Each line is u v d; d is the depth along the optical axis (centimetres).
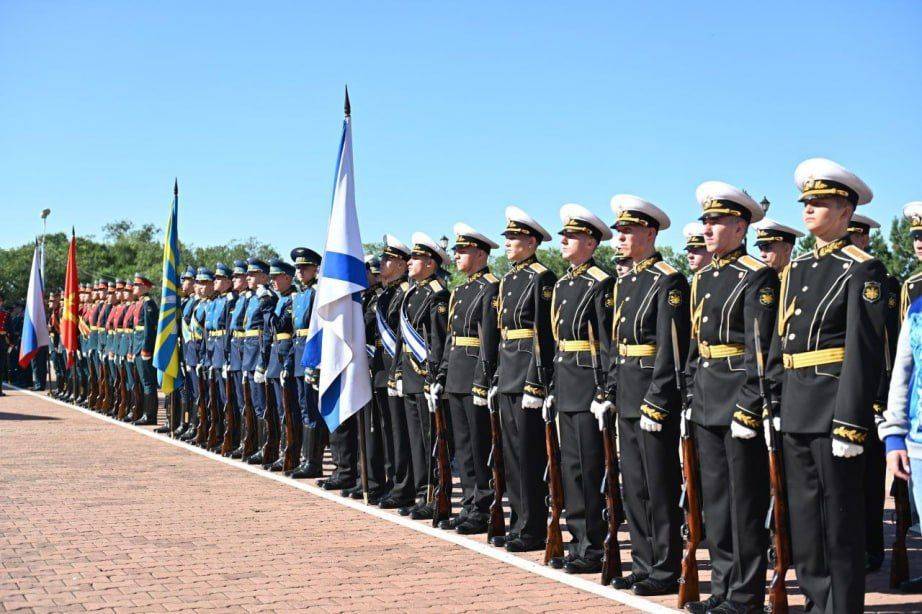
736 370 580
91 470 1130
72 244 2002
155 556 716
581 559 697
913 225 724
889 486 1066
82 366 2016
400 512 910
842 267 523
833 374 520
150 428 1612
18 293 6316
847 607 521
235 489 1027
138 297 1691
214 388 1354
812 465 533
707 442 599
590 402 688
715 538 598
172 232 1443
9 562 688
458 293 852
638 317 647
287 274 1198
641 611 595
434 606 600
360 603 604
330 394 958
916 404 432
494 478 777
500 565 712
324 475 1155
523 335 757
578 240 706
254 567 691
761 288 568
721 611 574
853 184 531
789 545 553
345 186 984
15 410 1853
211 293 1406
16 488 993
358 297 965
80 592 615
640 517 653
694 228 802
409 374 915
